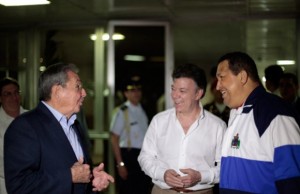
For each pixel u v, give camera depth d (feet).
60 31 20.51
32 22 20.26
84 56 20.63
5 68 20.65
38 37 20.49
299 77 18.44
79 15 18.76
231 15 18.85
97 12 18.25
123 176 16.30
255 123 7.45
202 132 9.81
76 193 8.12
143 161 10.14
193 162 9.71
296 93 15.10
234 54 8.00
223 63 8.02
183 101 9.70
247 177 7.45
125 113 16.40
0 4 16.03
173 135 9.89
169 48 19.52
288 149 7.03
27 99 20.39
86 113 20.92
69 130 8.62
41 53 20.49
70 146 8.22
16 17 18.94
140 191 16.33
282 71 14.99
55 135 8.09
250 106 7.65
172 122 10.00
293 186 6.89
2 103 12.13
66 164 8.00
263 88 7.89
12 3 15.78
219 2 16.31
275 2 16.30
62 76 8.27
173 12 18.28
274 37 20.59
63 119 8.46
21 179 7.67
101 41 20.30
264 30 20.18
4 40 20.68
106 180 8.68
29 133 7.88
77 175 7.91
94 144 20.77
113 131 16.47
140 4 16.70
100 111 20.84
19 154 7.73
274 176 7.16
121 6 17.02
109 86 20.08
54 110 8.38
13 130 7.94
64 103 8.31
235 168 7.61
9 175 7.75
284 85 14.83
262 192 7.32
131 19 19.52
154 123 10.31
